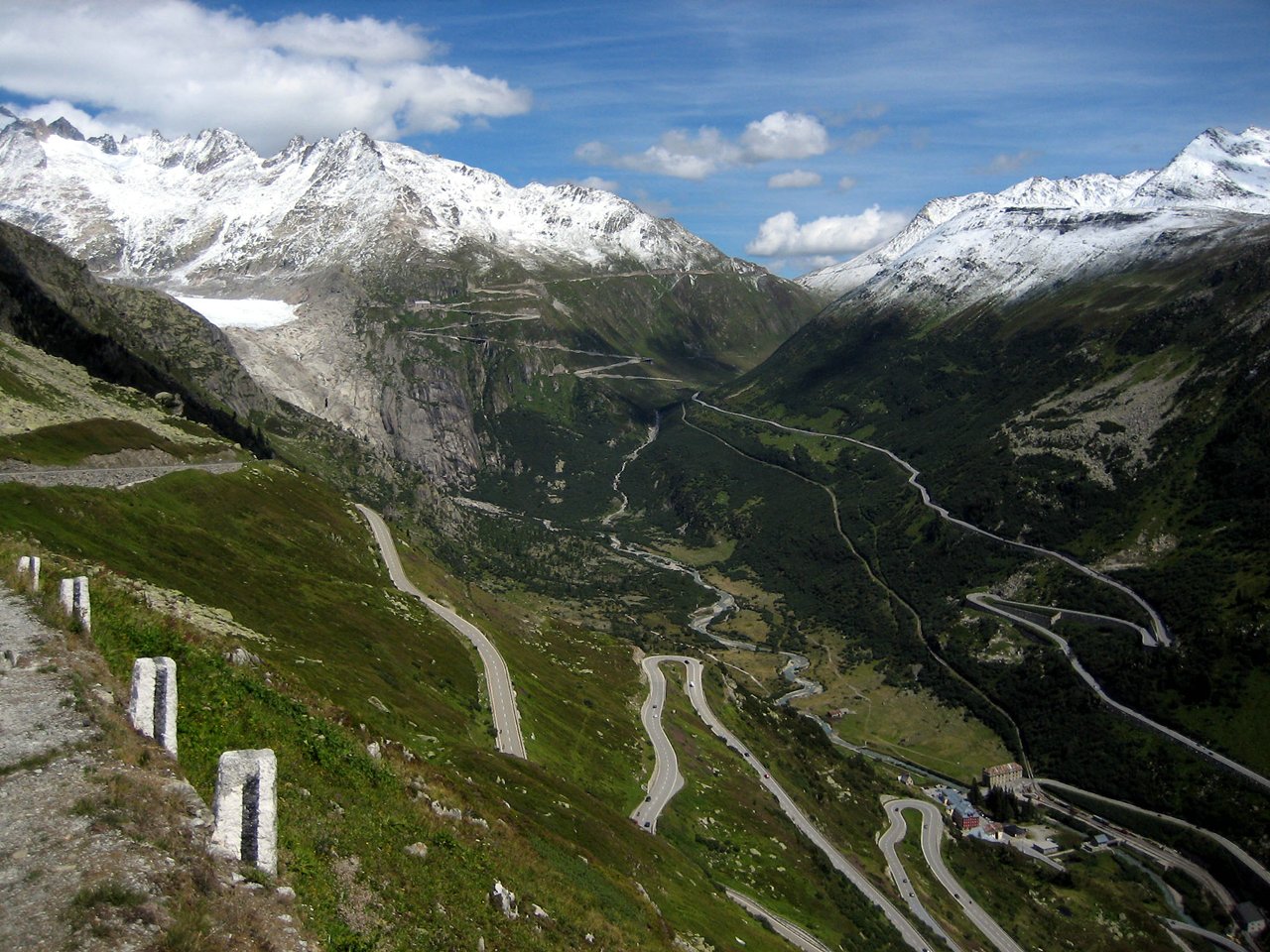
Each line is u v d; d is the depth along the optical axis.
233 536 149.12
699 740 179.38
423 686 125.38
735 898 121.00
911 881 157.62
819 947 116.31
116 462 149.12
